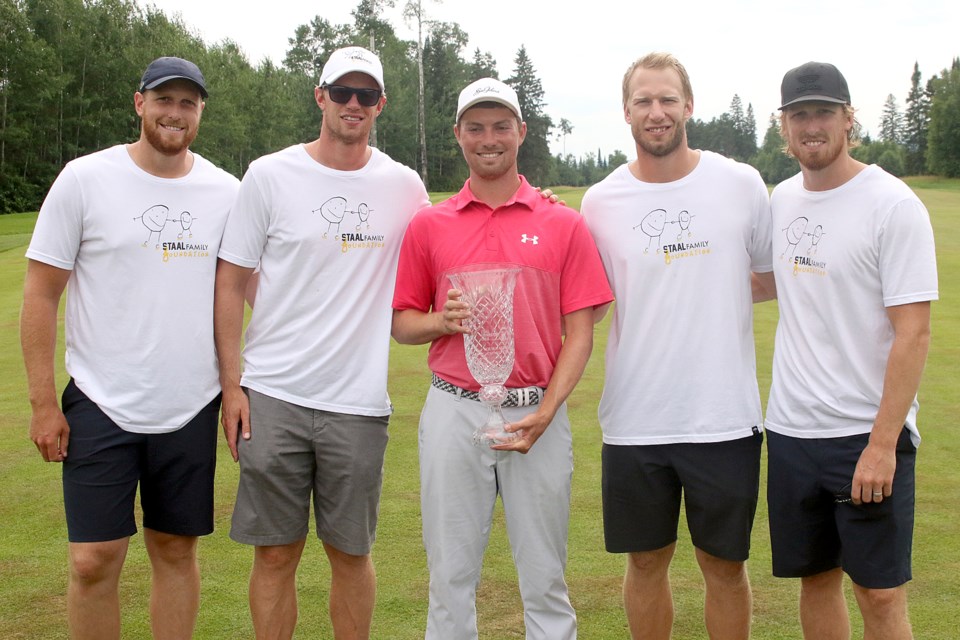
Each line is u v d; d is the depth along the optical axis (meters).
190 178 3.24
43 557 4.10
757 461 3.17
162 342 3.13
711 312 3.10
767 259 3.28
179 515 3.23
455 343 3.04
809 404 2.97
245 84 56.22
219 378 3.32
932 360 7.85
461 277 2.83
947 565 3.86
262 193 3.21
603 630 3.45
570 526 4.46
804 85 2.88
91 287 3.12
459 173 62.97
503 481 3.04
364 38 50.09
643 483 3.20
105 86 48.72
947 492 4.71
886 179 2.88
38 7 46.94
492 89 2.94
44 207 3.12
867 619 2.94
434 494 3.03
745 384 3.13
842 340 2.92
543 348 3.03
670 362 3.12
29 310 3.08
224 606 3.67
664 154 3.09
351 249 3.21
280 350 3.23
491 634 3.41
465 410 3.00
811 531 3.05
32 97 44.53
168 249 3.15
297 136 62.09
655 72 3.08
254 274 3.51
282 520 3.24
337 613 3.38
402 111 54.56
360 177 3.25
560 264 3.04
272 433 3.20
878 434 2.81
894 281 2.80
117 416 3.09
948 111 79.12
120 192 3.12
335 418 3.23
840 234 2.90
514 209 3.04
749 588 3.29
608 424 3.27
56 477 5.17
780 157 100.44
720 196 3.12
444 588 3.00
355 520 3.29
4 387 7.29
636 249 3.14
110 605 3.18
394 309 3.17
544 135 71.75
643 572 3.30
